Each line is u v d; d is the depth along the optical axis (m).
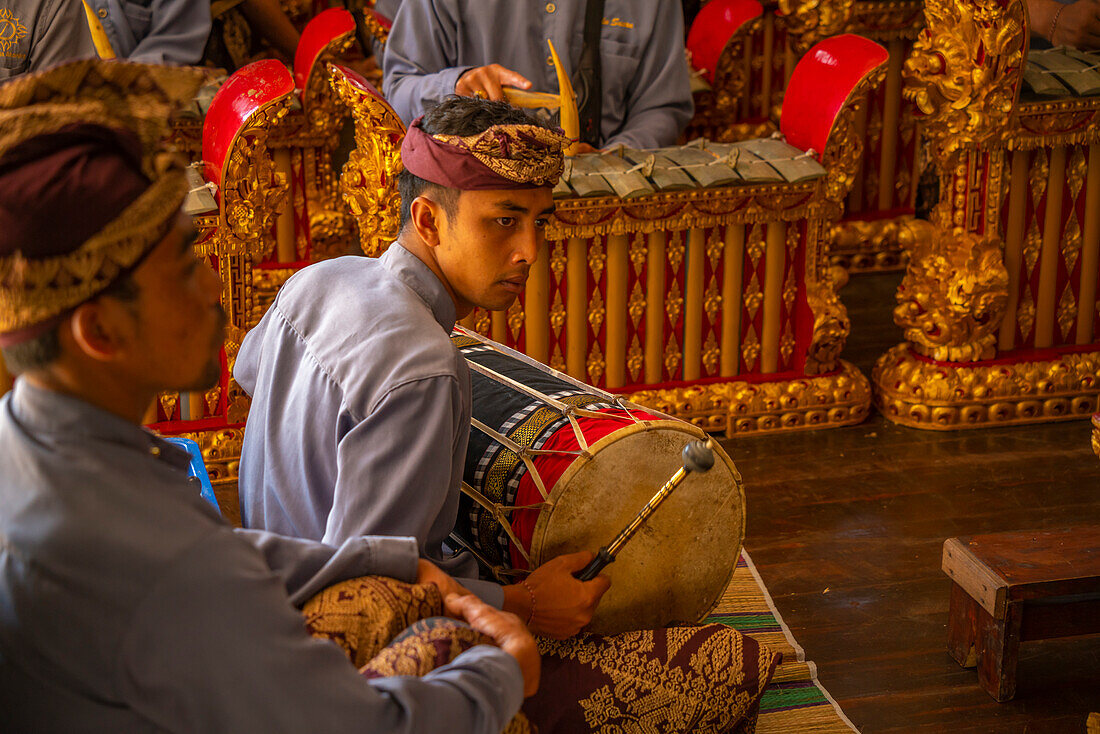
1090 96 3.51
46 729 1.08
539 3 3.74
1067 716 2.29
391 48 3.79
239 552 1.10
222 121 3.21
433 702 1.17
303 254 4.67
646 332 3.59
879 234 5.10
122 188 1.01
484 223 1.78
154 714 1.07
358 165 3.24
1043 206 3.65
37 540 1.02
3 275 1.00
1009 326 3.75
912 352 3.80
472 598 1.42
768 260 3.60
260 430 1.81
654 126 3.83
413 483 1.58
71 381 1.06
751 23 4.82
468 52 3.76
